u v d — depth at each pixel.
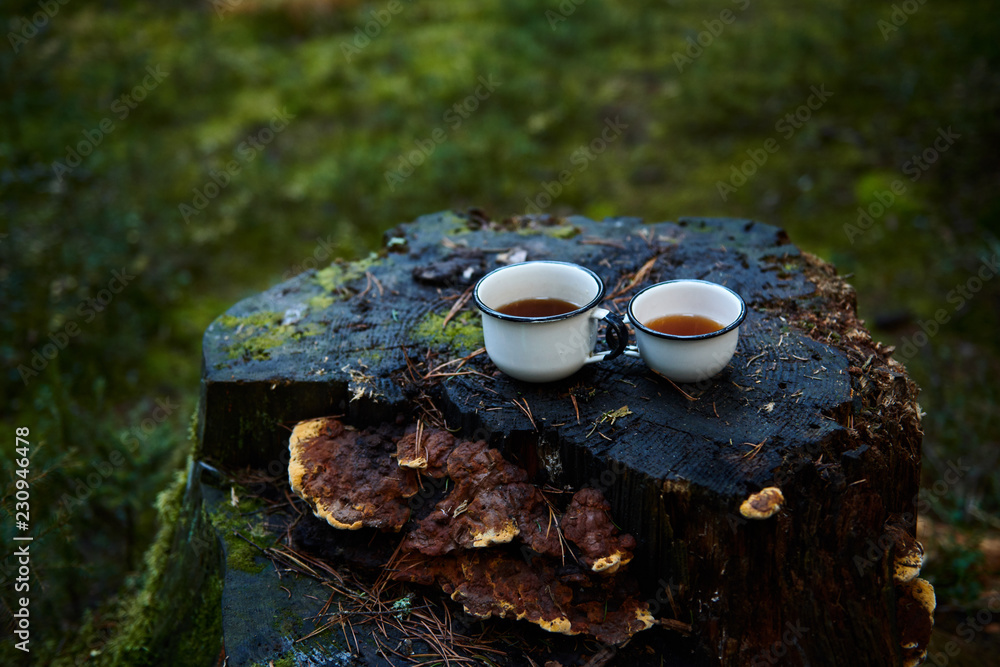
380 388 1.93
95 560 2.97
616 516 1.69
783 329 2.02
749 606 1.65
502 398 1.81
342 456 1.86
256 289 4.74
